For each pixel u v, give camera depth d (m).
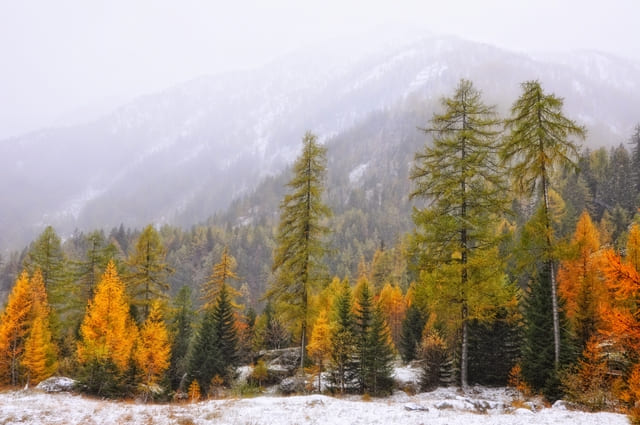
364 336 29.44
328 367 28.69
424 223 20.66
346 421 13.66
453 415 14.51
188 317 51.19
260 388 28.94
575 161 19.69
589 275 28.95
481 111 20.61
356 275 117.19
